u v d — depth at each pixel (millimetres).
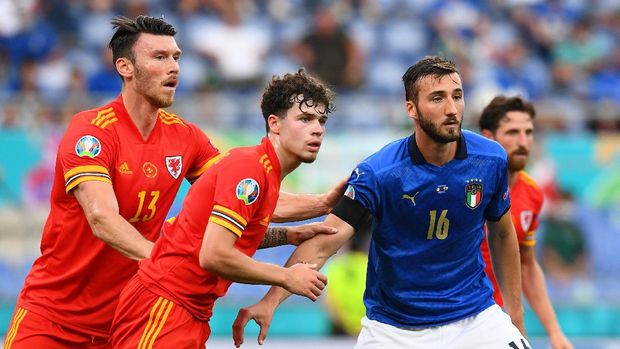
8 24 56219
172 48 22766
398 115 50250
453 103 20406
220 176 19656
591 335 44062
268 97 20188
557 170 46938
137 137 22750
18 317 23547
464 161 21344
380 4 62125
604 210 45469
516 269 23375
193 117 49000
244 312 20859
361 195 21375
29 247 42906
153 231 23344
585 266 44781
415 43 60594
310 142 19953
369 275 22969
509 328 22375
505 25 63000
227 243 19219
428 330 22344
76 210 22625
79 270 22953
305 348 41344
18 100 49312
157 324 20156
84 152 21953
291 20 59312
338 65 56469
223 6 59062
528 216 26766
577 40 63250
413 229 21625
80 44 56656
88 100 50250
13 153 43781
